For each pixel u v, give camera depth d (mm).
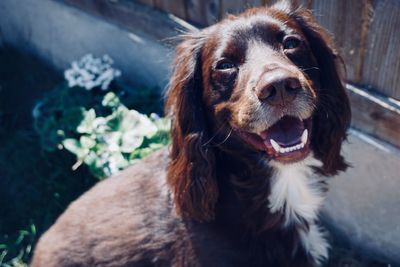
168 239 667
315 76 627
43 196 975
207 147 636
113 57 1061
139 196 697
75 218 722
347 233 849
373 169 770
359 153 772
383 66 721
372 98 739
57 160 982
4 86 1172
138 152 874
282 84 542
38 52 1205
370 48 723
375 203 793
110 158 875
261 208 658
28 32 1194
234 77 604
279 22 619
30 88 1163
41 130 978
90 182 954
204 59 630
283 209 664
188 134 638
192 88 637
